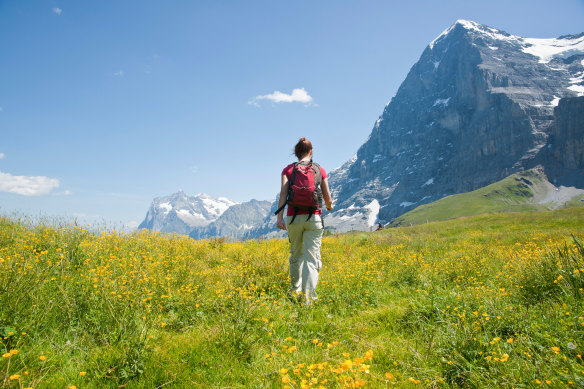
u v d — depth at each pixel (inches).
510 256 340.5
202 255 359.3
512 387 102.7
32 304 141.6
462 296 183.6
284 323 166.6
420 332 153.1
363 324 169.5
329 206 231.3
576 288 168.7
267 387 109.8
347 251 447.5
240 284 224.7
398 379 118.6
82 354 123.6
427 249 476.1
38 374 105.8
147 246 319.6
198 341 141.1
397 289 245.9
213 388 111.4
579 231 766.5
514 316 148.2
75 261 232.1
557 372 104.0
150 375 115.3
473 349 128.0
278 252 398.0
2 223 315.6
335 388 101.6
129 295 165.0
